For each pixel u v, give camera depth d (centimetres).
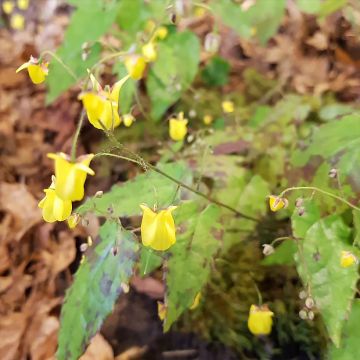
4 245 35
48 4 52
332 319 21
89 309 23
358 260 22
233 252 30
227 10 36
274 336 29
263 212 28
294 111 34
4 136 42
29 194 38
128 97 32
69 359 23
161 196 24
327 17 41
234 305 30
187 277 23
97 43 34
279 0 36
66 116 42
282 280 30
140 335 31
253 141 32
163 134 38
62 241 35
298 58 43
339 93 40
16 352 31
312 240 23
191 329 30
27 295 33
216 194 28
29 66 23
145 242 20
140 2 35
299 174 26
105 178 37
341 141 25
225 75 41
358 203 23
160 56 34
